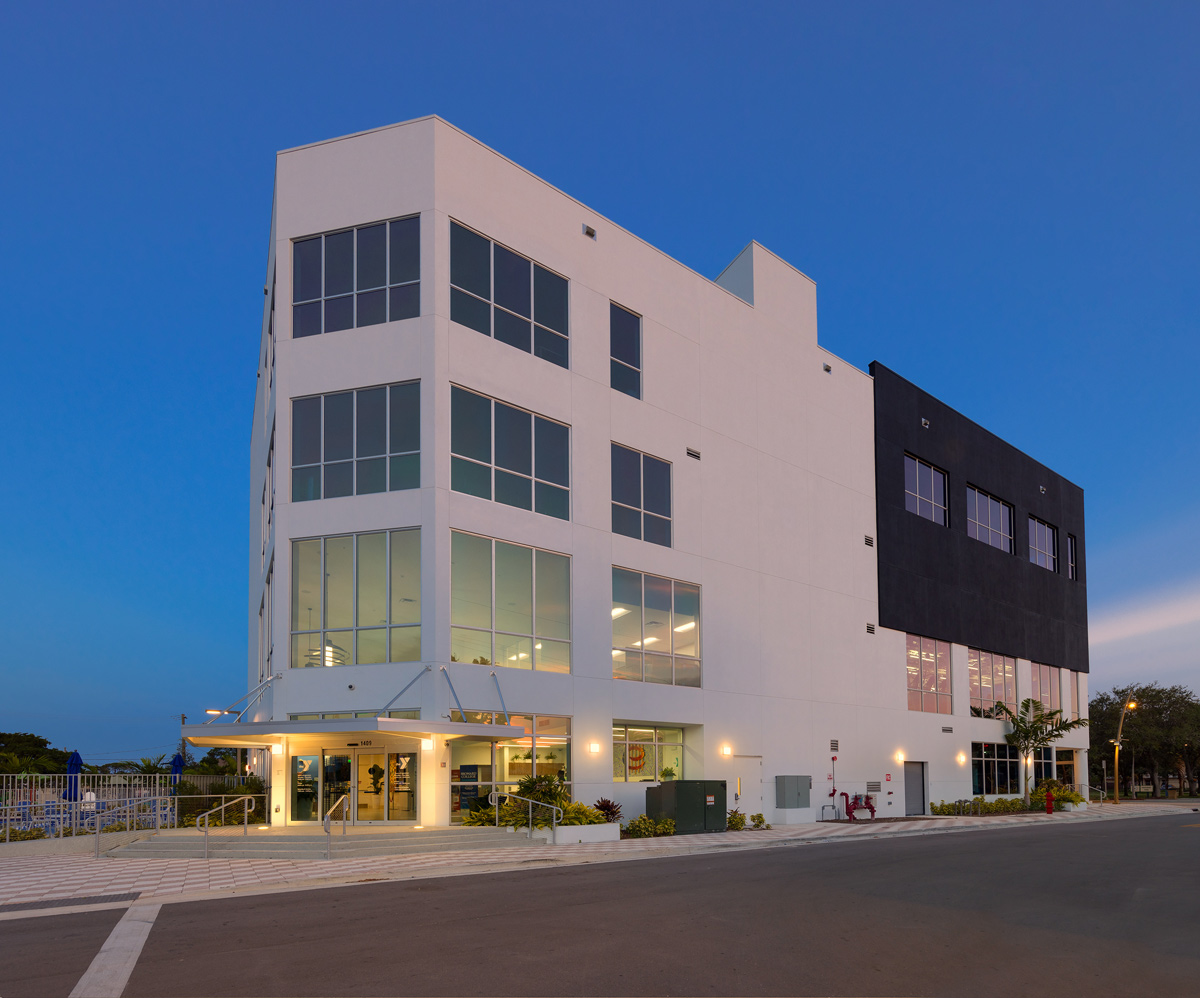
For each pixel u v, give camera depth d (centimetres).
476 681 2448
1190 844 2617
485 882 1639
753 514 3491
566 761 2689
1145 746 7894
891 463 4294
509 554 2614
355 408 2544
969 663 4684
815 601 3719
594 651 2802
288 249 2669
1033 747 4831
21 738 7750
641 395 3122
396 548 2445
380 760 2430
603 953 1029
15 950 1085
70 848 2294
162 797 2489
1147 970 1015
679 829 2784
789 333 3819
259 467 3900
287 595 2506
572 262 2947
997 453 5147
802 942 1107
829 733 3678
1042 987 929
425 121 2609
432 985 891
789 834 2834
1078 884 1711
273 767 2522
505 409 2677
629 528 3006
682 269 3347
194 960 1008
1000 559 5047
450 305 2558
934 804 4225
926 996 882
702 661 3186
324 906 1370
